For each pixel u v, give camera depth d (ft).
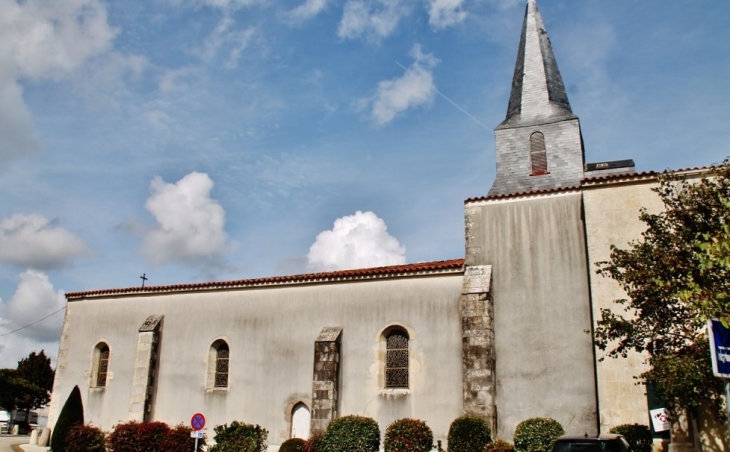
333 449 56.85
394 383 62.75
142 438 63.87
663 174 44.04
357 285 67.51
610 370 50.80
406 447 54.80
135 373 74.79
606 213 55.11
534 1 83.87
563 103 76.02
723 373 22.06
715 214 37.42
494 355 57.77
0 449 78.54
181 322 76.64
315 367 63.87
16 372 155.53
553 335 56.54
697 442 41.81
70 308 85.97
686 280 35.53
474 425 52.95
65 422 74.49
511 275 59.93
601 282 53.36
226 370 72.59
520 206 61.93
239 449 59.82
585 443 35.94
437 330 61.87
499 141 74.54
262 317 71.77
